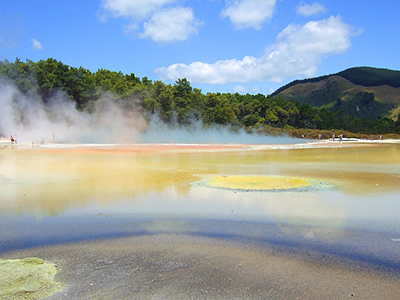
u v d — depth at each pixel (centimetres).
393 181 1864
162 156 3312
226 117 9181
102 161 2780
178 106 8675
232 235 1025
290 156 3456
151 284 717
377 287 712
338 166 2542
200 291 689
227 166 2494
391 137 11038
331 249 917
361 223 1132
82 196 1480
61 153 3553
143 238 1001
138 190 1597
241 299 659
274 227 1095
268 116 10806
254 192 1556
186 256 869
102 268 795
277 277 754
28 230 1065
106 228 1086
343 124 12750
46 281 723
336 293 687
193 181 1819
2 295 655
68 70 7512
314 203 1373
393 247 932
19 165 2466
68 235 1023
